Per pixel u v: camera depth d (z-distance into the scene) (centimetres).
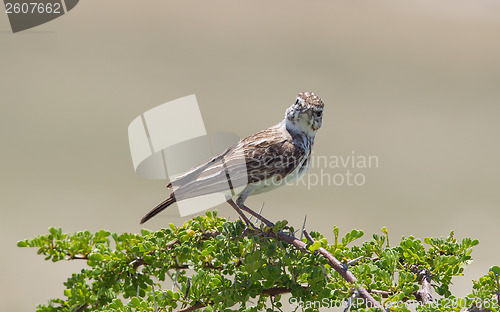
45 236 453
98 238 465
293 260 456
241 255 485
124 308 444
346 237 481
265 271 450
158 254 473
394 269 470
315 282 439
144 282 472
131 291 467
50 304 457
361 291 416
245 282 458
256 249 477
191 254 479
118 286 466
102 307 450
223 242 483
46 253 454
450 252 505
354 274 447
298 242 467
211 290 464
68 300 461
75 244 459
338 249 479
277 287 463
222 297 454
